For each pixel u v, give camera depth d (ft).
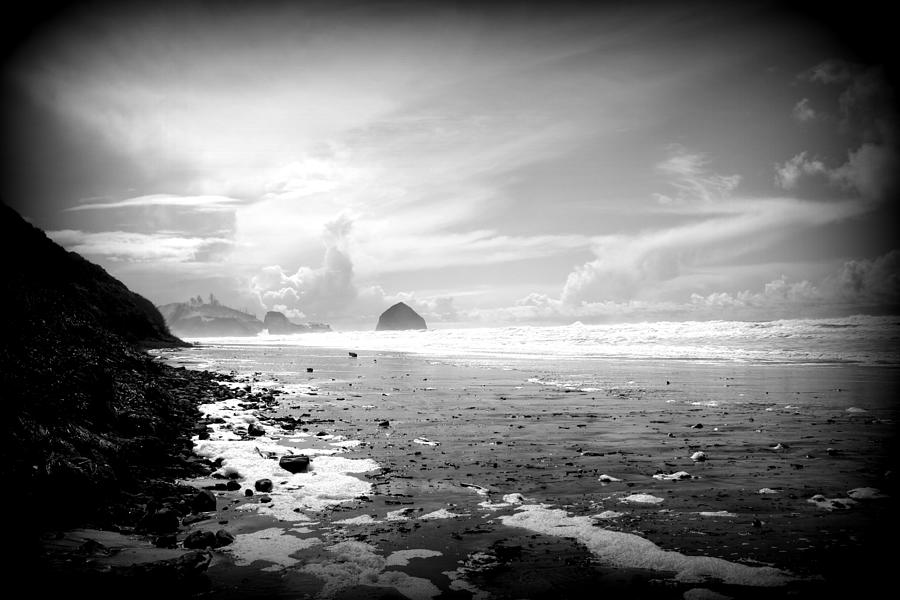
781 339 144.77
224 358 133.39
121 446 25.03
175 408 40.93
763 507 21.42
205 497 21.27
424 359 129.80
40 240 113.60
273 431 38.29
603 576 15.07
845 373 82.69
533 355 138.41
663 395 59.82
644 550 16.97
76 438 22.15
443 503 22.21
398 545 17.47
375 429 39.63
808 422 42.06
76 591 13.23
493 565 15.85
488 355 141.69
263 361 122.62
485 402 54.54
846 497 22.86
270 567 15.67
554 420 43.75
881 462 29.12
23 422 20.17
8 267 40.09
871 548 16.99
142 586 13.66
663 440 35.55
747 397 57.41
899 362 99.76
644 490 24.08
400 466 28.53
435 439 35.99
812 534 18.31
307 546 17.35
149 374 48.34
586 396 59.26
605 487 24.58
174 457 28.04
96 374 30.63
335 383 73.92
